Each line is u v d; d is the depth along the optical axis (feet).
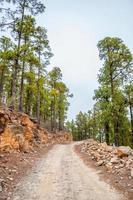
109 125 113.39
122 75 92.48
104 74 94.48
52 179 40.32
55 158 64.39
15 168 45.16
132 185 35.22
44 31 102.22
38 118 117.50
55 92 150.20
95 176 43.21
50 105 177.27
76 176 42.98
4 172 40.32
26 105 144.97
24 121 81.87
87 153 74.13
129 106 109.91
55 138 141.90
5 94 158.40
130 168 43.42
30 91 136.67
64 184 37.27
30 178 40.40
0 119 60.44
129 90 102.12
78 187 35.68
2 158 49.14
